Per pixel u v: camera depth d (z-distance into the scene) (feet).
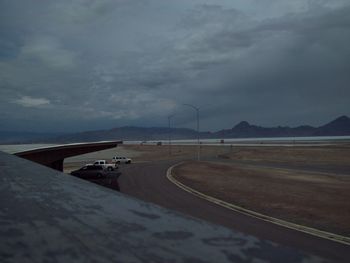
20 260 4.58
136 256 4.76
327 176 145.28
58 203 7.64
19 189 8.80
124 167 205.87
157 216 6.95
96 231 5.79
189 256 4.78
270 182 124.06
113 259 4.65
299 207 76.95
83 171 134.10
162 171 172.76
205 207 78.07
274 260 4.66
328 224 60.95
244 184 118.62
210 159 278.87
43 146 149.18
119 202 8.05
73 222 6.26
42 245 5.09
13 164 13.73
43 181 10.25
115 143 233.76
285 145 496.64
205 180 131.85
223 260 4.65
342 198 88.58
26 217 6.47
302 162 238.48
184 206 79.51
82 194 8.73
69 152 182.39
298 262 4.63
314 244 47.39
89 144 195.83
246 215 68.95
